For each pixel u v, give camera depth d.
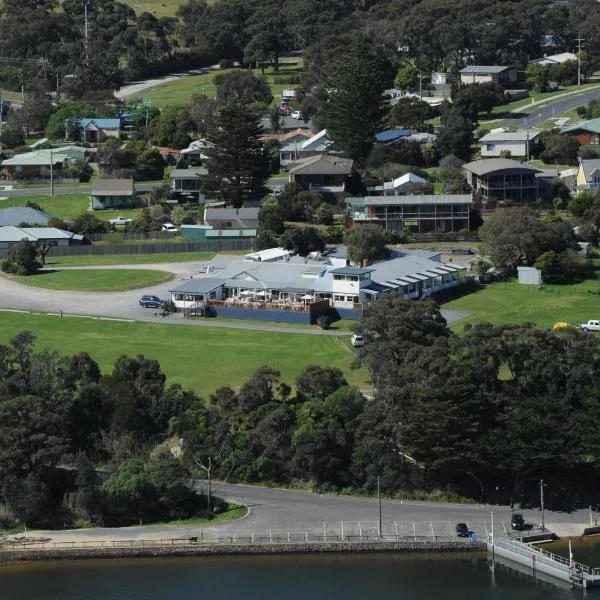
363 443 185.50
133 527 177.38
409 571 167.38
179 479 180.62
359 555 170.25
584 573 163.12
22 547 171.12
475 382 188.88
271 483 187.88
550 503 181.50
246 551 170.62
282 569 168.12
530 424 181.25
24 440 182.12
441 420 180.75
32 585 164.50
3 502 180.12
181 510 180.38
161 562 169.88
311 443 185.00
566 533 174.38
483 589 163.62
